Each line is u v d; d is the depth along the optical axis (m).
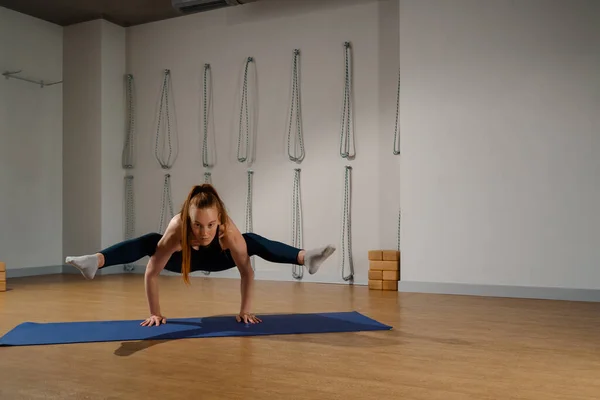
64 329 3.26
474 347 2.86
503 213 4.87
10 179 6.52
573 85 4.67
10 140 6.52
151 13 6.71
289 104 6.18
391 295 4.89
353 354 2.71
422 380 2.27
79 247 6.95
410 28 5.21
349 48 5.89
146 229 6.98
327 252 2.97
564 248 4.68
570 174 4.67
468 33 5.00
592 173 4.60
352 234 5.83
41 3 6.37
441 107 5.09
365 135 5.80
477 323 3.53
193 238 2.99
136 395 2.09
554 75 4.73
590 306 4.27
